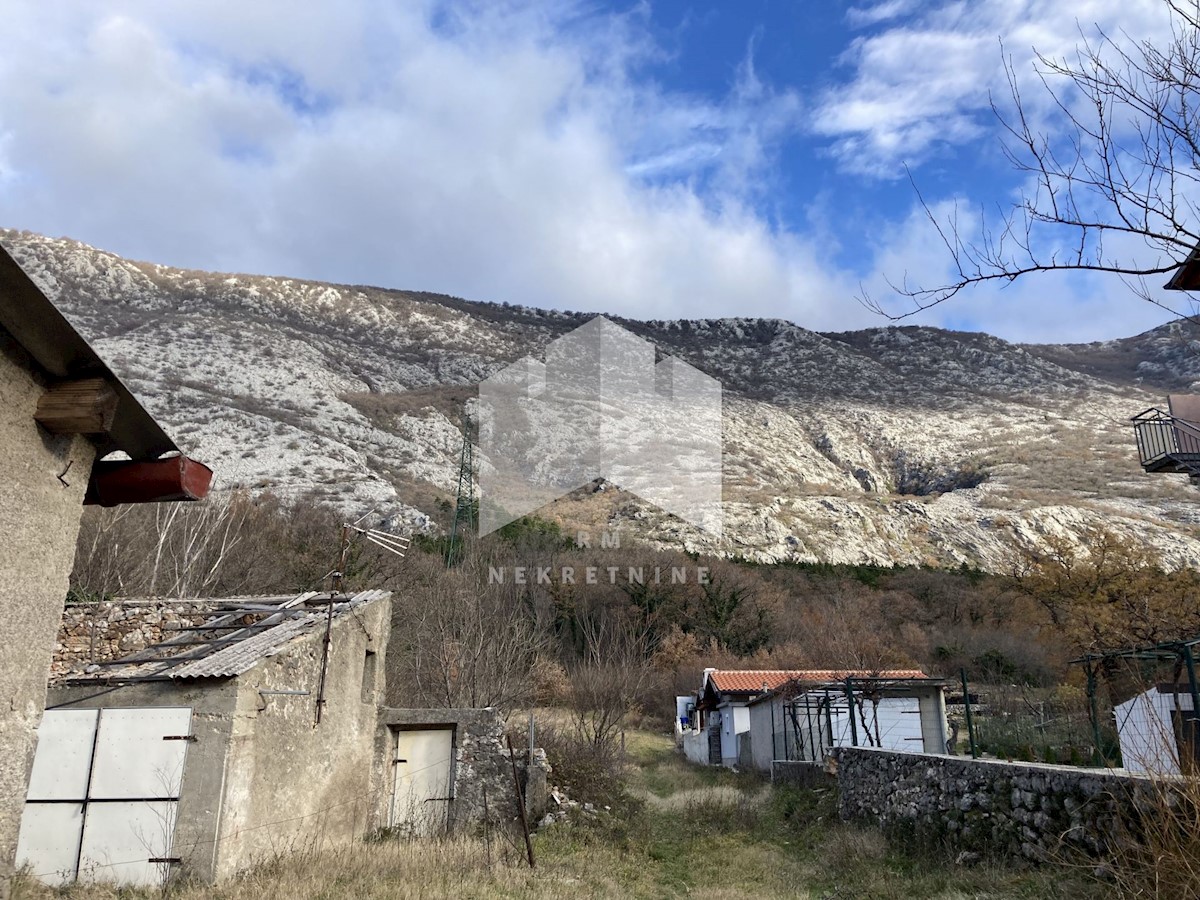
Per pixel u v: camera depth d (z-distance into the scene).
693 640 31.75
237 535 21.58
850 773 12.32
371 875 7.78
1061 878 6.52
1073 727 15.20
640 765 23.42
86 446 4.62
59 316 3.85
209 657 9.16
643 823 12.90
